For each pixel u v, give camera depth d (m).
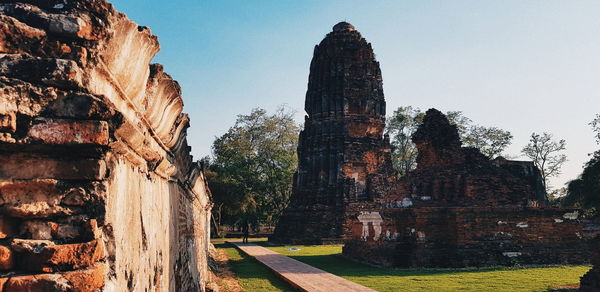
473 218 16.16
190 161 6.71
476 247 15.95
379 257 17.03
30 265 2.18
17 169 2.27
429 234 16.34
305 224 31.89
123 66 2.76
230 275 13.97
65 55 2.38
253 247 25.80
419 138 19.77
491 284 11.68
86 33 2.42
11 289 2.09
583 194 30.34
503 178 18.33
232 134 45.75
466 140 46.78
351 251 20.22
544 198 22.53
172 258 5.13
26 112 2.25
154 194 3.92
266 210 45.44
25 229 2.26
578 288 10.91
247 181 43.09
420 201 19.12
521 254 16.17
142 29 2.98
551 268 15.20
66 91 2.33
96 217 2.36
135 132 2.77
